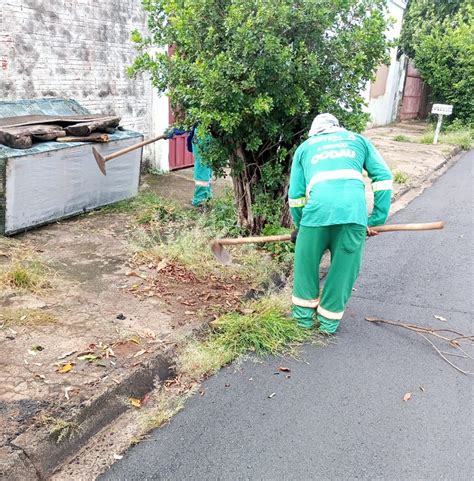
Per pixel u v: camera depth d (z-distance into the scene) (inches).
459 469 102.7
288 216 213.9
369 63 198.8
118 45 294.7
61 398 109.0
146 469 99.6
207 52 183.5
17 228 200.5
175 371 130.6
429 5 820.6
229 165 211.5
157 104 328.8
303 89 189.8
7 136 196.5
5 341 129.2
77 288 162.7
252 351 143.0
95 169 232.5
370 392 126.7
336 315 150.5
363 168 149.7
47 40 251.9
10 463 91.4
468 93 683.4
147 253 191.2
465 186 384.5
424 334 156.4
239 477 98.6
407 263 217.2
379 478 99.6
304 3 174.7
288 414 117.3
